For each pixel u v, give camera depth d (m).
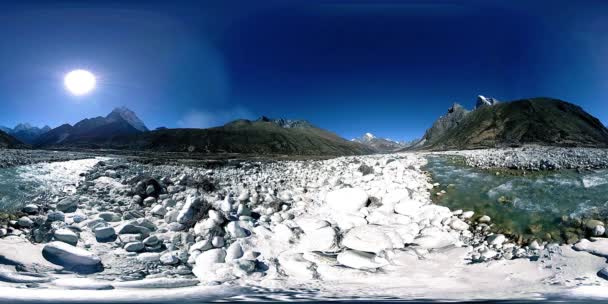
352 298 7.61
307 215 14.61
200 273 9.30
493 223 13.74
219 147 181.25
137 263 9.73
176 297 7.46
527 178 18.59
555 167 20.14
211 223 12.19
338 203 15.22
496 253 11.17
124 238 11.01
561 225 12.53
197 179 19.41
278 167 32.38
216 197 17.34
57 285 7.76
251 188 19.83
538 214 13.70
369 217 14.03
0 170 22.48
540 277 9.22
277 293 8.02
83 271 8.91
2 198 14.93
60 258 9.11
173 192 17.47
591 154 26.25
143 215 13.96
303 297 7.69
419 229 13.07
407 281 9.20
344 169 26.22
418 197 17.09
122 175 22.23
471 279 9.34
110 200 15.49
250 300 7.39
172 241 11.25
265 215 14.82
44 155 39.41
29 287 7.50
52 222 11.88
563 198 14.94
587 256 10.05
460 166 24.50
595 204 13.77
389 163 24.03
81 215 12.62
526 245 11.64
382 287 8.66
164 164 34.34
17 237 10.25
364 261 10.35
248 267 9.71
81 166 27.75
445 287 8.64
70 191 17.23
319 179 22.47
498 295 7.93
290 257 10.70
